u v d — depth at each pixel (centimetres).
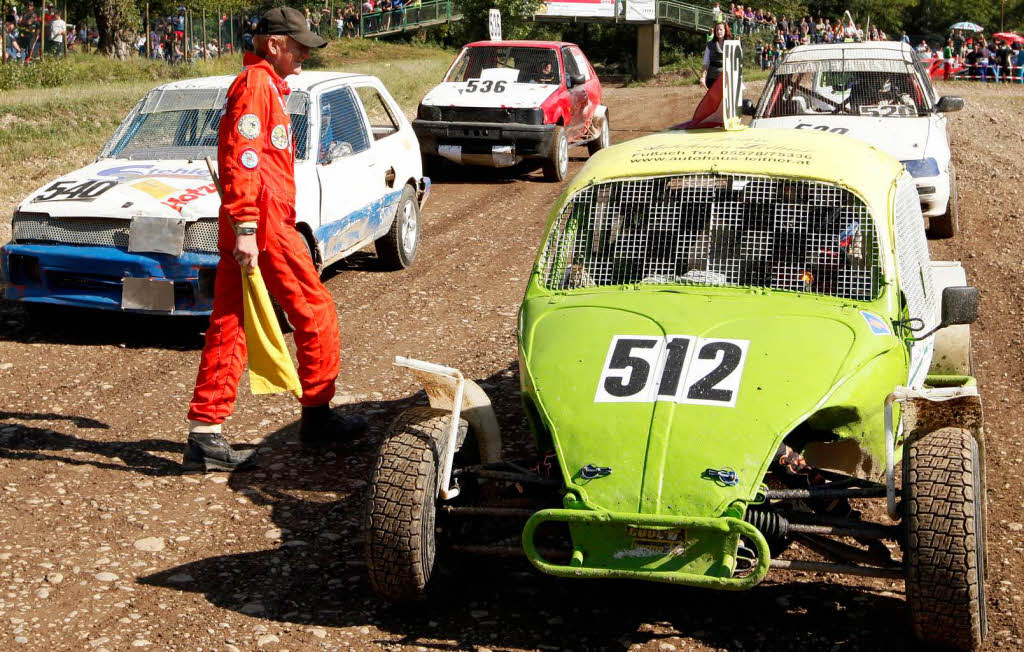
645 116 2630
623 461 378
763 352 413
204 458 572
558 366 424
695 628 413
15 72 2583
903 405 386
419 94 2698
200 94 910
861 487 398
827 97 1113
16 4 3109
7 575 451
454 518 434
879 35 4778
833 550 421
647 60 5528
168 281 762
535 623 418
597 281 485
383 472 401
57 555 472
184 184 797
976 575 359
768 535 387
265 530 505
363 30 5056
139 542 488
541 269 497
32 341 811
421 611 428
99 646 397
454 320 880
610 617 422
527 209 1391
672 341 425
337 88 942
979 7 8569
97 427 637
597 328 442
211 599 437
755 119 1105
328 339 592
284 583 453
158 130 888
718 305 449
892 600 434
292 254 566
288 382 560
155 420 653
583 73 1739
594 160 537
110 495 540
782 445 422
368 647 400
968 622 364
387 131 1038
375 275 1035
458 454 437
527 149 1547
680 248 480
